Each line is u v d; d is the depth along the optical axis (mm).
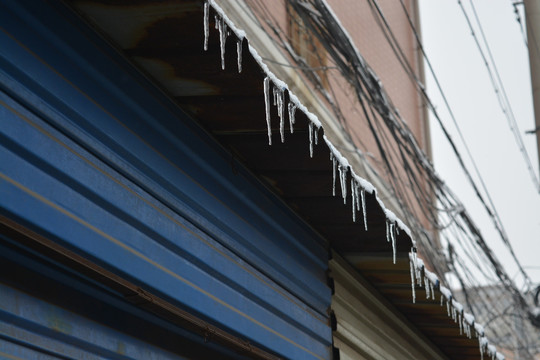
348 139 9695
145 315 4172
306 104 8742
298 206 6031
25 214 3312
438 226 9562
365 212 5395
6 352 3262
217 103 4570
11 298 3316
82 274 3660
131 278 3947
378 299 7762
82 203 3697
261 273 5457
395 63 13148
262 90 4348
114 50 4086
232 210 5133
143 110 4277
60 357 3557
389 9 13125
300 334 5949
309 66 9211
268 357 5254
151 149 4320
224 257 4934
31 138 3434
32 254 3430
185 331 4516
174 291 4273
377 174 10531
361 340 7215
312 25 7328
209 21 3715
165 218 4352
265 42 7957
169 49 4059
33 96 3510
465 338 9062
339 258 6953
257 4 8023
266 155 5199
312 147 4961
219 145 5047
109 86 4023
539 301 11930
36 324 3424
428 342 9164
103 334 3836
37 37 3578
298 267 6078
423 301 7922
